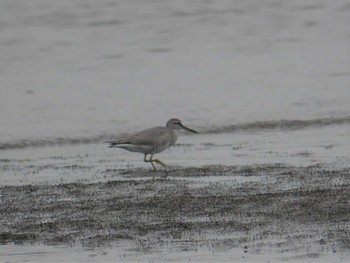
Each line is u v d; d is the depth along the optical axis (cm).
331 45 3647
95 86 3042
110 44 3881
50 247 1293
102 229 1368
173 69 3300
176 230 1342
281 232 1309
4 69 3431
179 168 1888
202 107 2681
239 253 1230
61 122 2561
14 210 1512
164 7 4731
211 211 1440
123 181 1734
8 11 4759
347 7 4484
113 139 2395
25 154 2208
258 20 4288
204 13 4522
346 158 1917
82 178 1806
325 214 1383
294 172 1750
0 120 2598
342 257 1199
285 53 3519
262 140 2253
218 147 2172
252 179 1700
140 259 1223
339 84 2914
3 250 1287
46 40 4028
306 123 2467
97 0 4966
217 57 3503
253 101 2728
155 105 2728
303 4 4631
